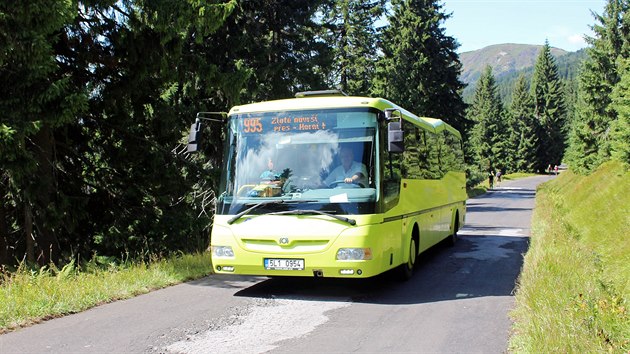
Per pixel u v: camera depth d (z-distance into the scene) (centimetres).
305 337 632
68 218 1507
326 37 3531
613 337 557
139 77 1530
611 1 3912
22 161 1182
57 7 1130
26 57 1123
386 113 857
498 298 850
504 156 10625
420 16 3762
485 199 4381
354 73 3916
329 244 796
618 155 1769
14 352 572
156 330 658
